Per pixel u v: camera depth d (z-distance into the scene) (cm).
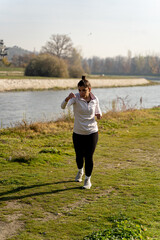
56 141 909
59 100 2925
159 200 431
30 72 6062
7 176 553
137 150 804
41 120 1447
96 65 17988
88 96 479
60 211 398
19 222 367
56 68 6069
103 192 473
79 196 455
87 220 366
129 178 548
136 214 379
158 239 306
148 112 1605
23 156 663
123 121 1298
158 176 558
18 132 997
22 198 447
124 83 6944
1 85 4091
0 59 10038
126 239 287
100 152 782
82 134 482
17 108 2217
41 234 334
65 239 321
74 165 650
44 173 581
